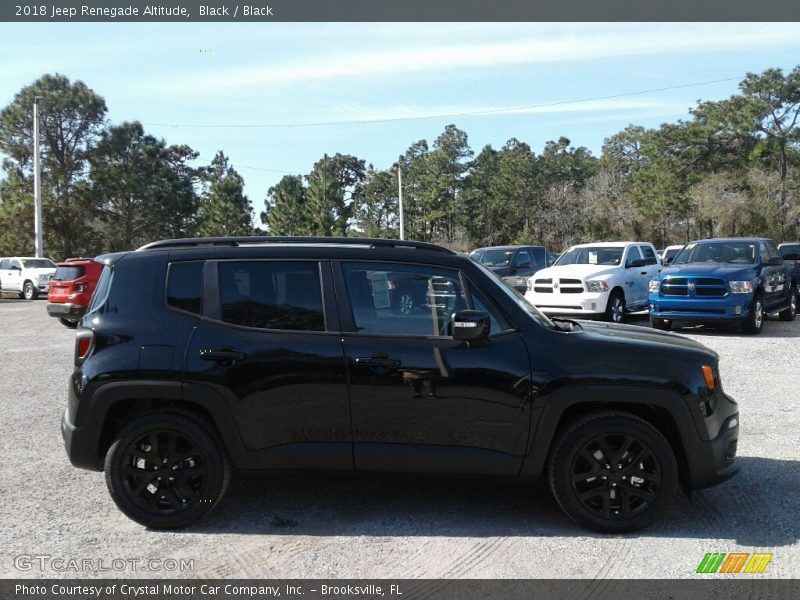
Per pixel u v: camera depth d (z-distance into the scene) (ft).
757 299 46.24
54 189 178.40
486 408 14.61
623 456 14.64
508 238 267.18
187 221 215.31
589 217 221.66
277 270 15.47
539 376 14.60
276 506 16.26
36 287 101.86
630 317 58.75
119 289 15.61
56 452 20.89
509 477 14.84
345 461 14.82
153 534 14.74
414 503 16.42
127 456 14.92
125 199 194.70
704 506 16.17
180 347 14.90
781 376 31.55
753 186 181.78
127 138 191.11
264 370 14.74
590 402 14.89
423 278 15.31
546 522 15.25
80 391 15.01
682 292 46.06
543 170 264.93
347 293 15.25
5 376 34.06
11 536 14.66
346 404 14.70
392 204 317.01
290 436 14.84
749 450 20.27
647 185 203.72
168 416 14.87
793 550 13.80
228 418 14.75
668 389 14.52
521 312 15.35
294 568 13.08
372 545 14.07
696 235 213.46
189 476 14.96
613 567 13.07
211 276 15.51
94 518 15.67
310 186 258.78
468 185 265.34
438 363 14.64
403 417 14.69
